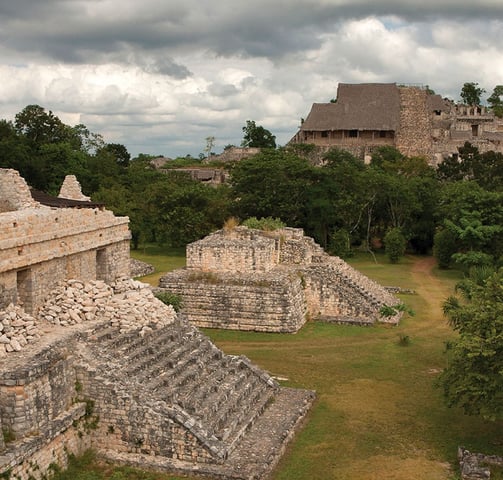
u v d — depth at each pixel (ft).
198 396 76.33
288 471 69.05
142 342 83.20
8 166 240.94
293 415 82.28
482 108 423.64
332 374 102.58
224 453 68.28
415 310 149.07
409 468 70.13
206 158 430.61
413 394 93.20
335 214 228.02
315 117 379.96
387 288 170.60
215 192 241.14
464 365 74.49
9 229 72.23
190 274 136.98
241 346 119.55
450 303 95.96
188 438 68.95
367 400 90.68
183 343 88.74
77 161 281.33
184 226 217.56
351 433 79.25
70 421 67.77
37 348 69.05
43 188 253.44
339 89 394.11
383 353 114.42
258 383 89.51
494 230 193.57
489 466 67.97
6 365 63.87
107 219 95.71
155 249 238.68
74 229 85.87
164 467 67.72
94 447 71.36
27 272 77.36
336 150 319.06
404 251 238.27
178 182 277.44
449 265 210.79
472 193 205.57
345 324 136.05
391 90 389.60
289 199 225.56
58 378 67.87
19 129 312.71
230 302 131.54
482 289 82.74
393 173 272.72
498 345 71.10
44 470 63.46
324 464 70.90
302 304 138.41
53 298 81.41
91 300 85.15
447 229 207.72
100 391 71.15
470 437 78.13
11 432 61.57
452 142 376.07
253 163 229.04
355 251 242.99
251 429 77.30
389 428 80.89
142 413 70.08
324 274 144.87
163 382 75.97
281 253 154.61
